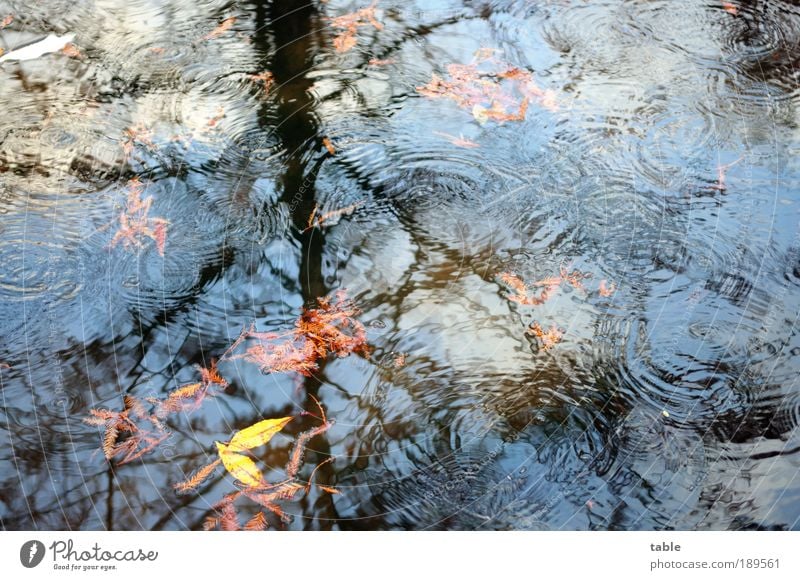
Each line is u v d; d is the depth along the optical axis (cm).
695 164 200
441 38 221
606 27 221
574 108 209
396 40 220
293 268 191
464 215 196
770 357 181
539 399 179
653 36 219
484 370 182
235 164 202
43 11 226
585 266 191
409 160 203
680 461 174
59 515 172
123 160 203
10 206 197
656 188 198
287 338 185
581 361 182
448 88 212
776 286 187
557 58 216
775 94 209
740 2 224
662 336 184
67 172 201
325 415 179
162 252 192
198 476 175
